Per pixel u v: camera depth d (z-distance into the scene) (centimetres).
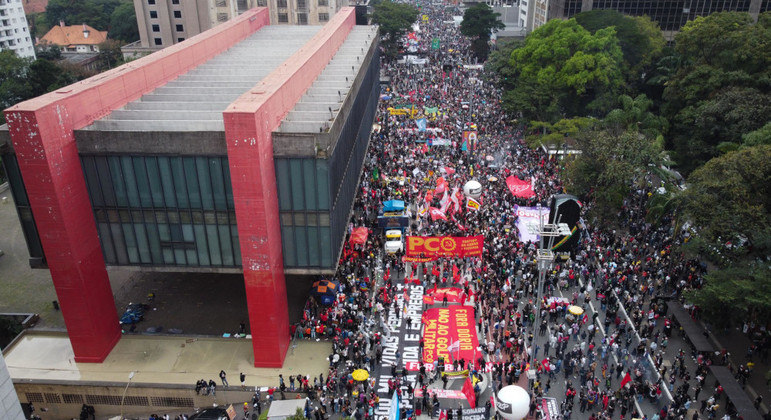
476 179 7938
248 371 4650
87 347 4691
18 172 4462
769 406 4256
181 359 4797
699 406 4262
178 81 5878
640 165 6512
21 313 5600
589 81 8900
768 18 8475
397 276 6038
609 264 5716
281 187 4497
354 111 6266
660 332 5094
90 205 4547
